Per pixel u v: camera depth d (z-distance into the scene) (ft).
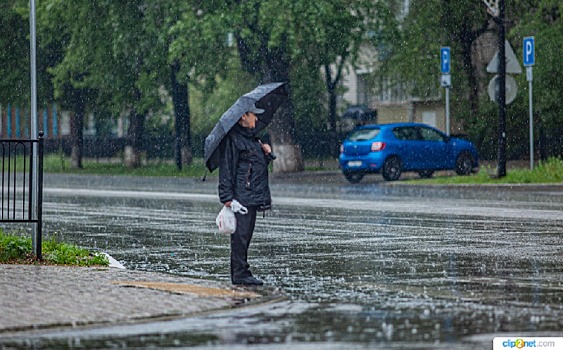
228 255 116.57
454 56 330.95
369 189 242.17
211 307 75.36
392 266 102.32
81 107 390.21
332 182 276.21
